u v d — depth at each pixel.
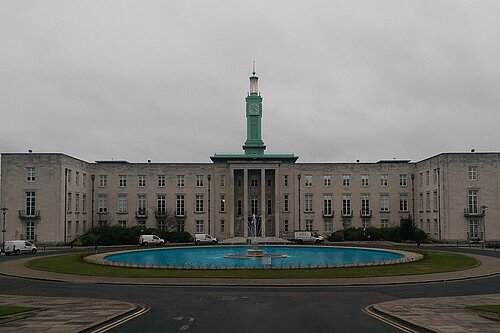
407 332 19.06
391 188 97.31
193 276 39.09
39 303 26.50
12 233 81.69
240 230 96.06
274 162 94.75
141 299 28.81
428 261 48.53
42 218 81.69
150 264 49.44
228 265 48.16
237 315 23.11
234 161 94.94
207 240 86.31
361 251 65.81
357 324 20.77
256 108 108.56
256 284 35.38
